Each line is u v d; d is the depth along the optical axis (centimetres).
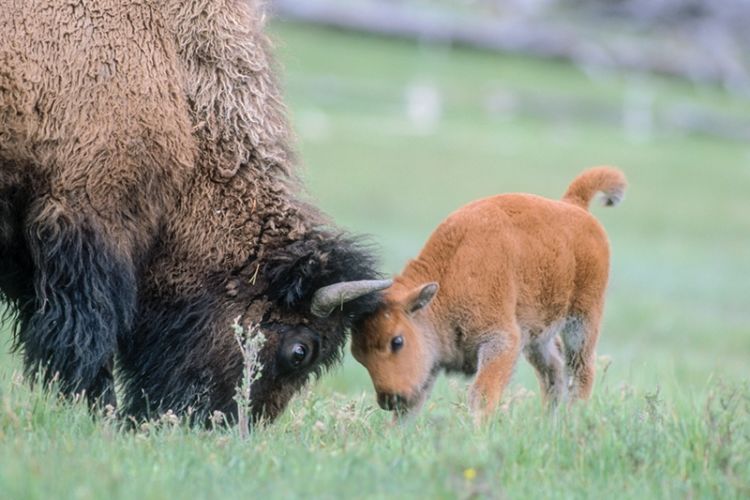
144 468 2073
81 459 2077
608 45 19700
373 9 19050
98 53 2798
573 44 19425
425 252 2886
